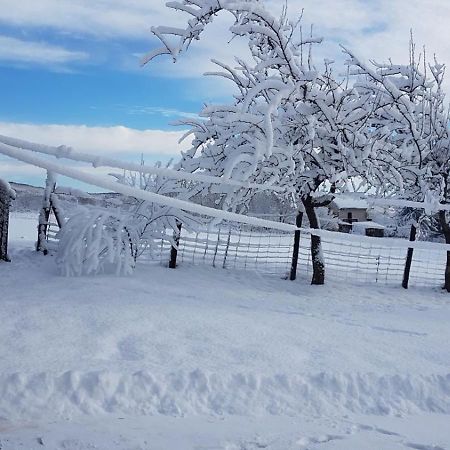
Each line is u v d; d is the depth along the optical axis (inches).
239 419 188.4
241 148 404.2
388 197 518.6
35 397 186.5
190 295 361.7
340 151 443.8
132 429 173.6
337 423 189.6
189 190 482.0
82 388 192.7
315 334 281.1
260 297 390.0
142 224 463.8
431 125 503.8
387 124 535.5
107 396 192.2
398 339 286.4
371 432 182.9
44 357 214.2
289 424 186.4
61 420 177.0
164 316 287.3
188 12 331.6
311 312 346.3
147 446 162.1
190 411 191.6
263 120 357.4
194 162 461.7
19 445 157.8
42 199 498.9
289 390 209.0
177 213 472.1
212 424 182.2
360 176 475.5
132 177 485.1
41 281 373.4
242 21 390.0
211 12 328.5
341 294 444.1
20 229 893.2
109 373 198.7
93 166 106.7
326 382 215.8
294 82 415.5
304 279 498.6
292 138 453.4
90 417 181.3
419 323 335.6
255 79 464.1
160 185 472.4
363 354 251.8
